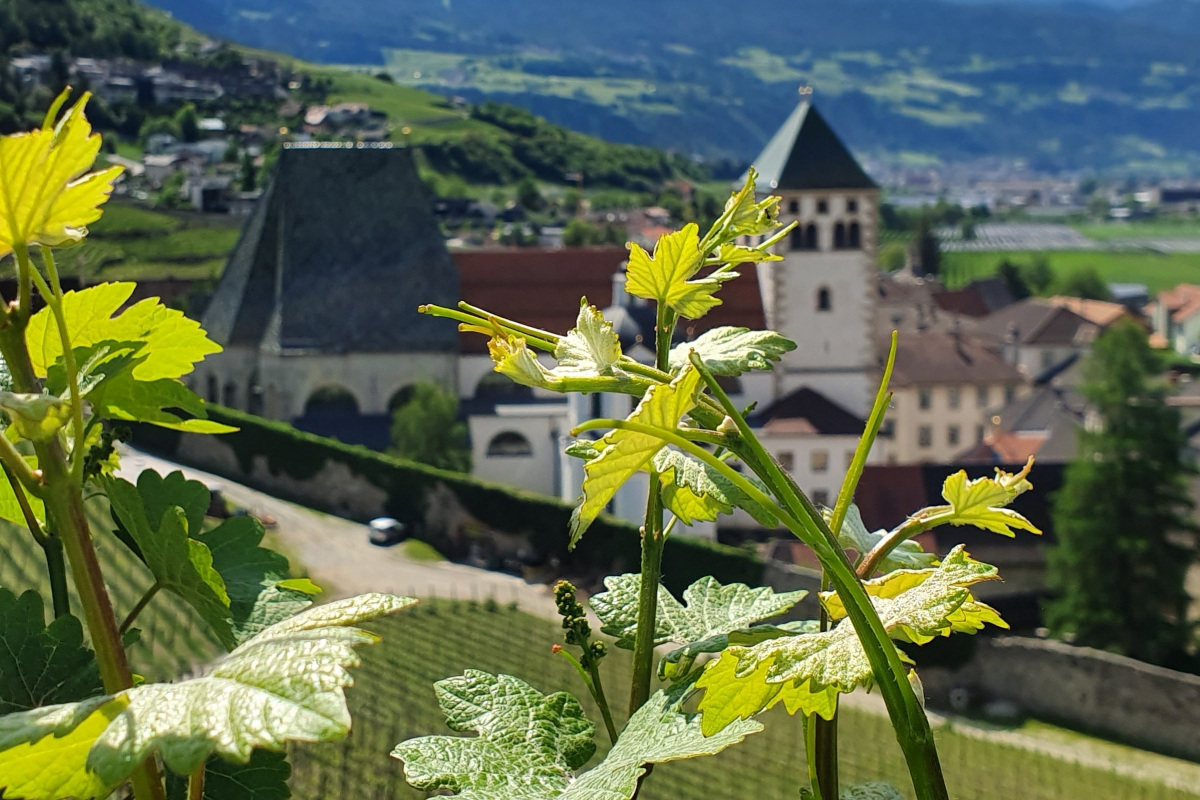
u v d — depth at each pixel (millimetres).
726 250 2225
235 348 66312
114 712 1360
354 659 1376
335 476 55812
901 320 115125
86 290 2131
